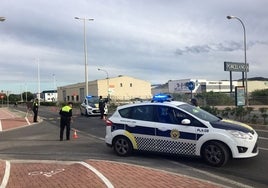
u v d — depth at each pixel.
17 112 54.44
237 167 9.55
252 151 9.55
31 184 8.10
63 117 16.39
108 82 86.06
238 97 27.27
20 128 24.69
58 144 15.13
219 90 92.88
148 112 11.07
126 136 11.30
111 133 11.64
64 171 9.25
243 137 9.45
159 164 10.11
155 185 7.60
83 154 12.27
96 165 9.65
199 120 10.07
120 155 11.47
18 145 15.32
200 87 89.12
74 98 103.44
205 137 9.79
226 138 9.52
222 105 43.50
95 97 35.50
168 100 11.72
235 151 9.45
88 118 31.12
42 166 10.16
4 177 8.87
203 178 8.48
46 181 8.30
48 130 21.92
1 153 13.23
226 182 8.12
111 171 8.92
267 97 43.94
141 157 11.17
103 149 13.21
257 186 7.79
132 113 11.38
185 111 10.38
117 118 11.62
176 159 10.74
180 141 10.26
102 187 7.55
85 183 7.91
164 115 10.74
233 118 23.31
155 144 10.77
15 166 10.27
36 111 30.00
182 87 88.38
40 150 13.63
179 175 8.52
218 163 9.60
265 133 17.16
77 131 20.36
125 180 8.05
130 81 95.88
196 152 10.01
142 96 97.56
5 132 22.20
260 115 22.02
